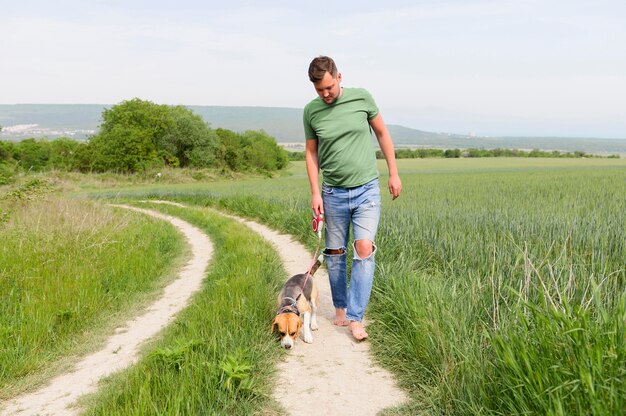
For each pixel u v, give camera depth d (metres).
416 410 3.12
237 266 7.34
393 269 5.74
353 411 3.20
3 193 13.59
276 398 3.40
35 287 6.32
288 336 4.20
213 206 21.03
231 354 3.75
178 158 65.19
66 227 9.83
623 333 2.45
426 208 11.02
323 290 6.41
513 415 2.56
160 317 5.88
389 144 4.52
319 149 4.44
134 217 14.48
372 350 4.21
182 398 3.01
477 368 3.11
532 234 6.96
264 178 64.88
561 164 72.25
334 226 4.55
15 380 4.14
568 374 2.41
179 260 9.60
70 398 3.74
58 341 4.99
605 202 11.40
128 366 4.22
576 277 4.42
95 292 6.31
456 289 4.89
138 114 64.81
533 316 3.01
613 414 2.15
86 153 60.47
